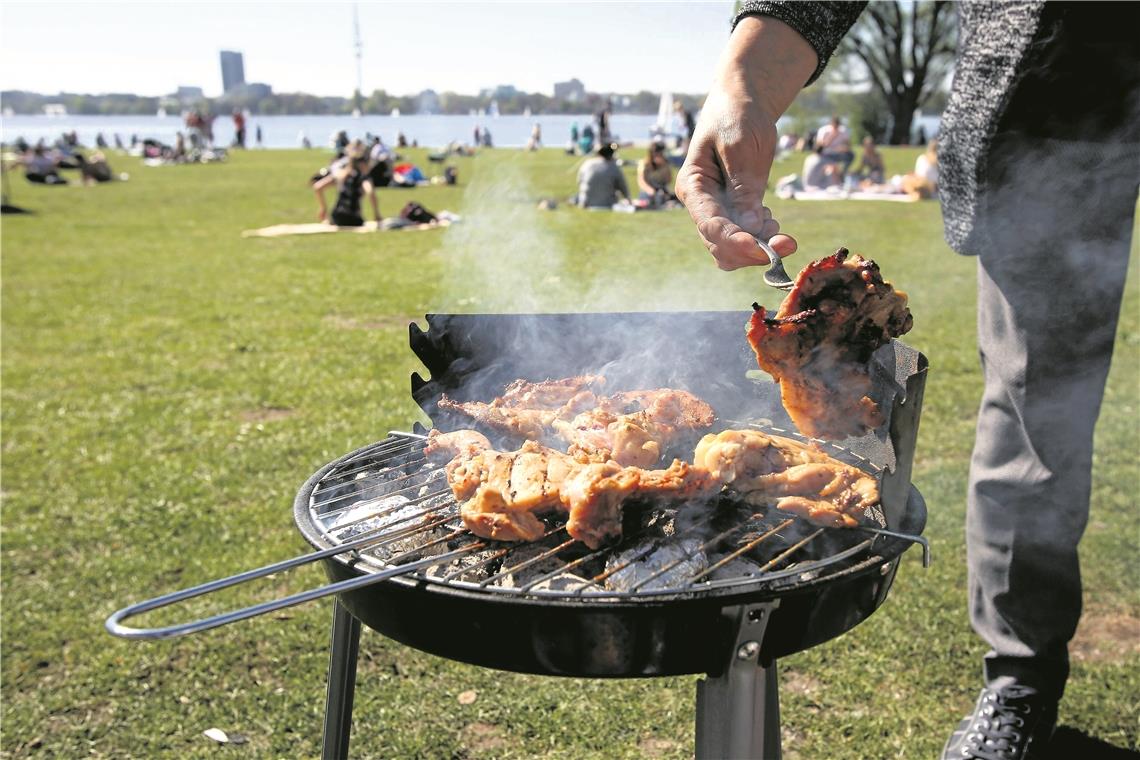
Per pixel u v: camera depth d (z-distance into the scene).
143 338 7.27
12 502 4.11
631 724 2.66
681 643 1.36
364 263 10.48
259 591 3.38
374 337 7.10
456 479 1.68
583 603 1.31
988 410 2.27
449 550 1.65
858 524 1.55
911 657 2.88
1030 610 2.30
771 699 1.94
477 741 2.60
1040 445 2.17
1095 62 1.80
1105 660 2.82
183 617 3.19
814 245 10.30
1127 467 4.16
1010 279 2.11
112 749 2.57
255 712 2.71
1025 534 2.24
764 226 1.80
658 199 14.57
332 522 1.74
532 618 1.34
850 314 1.63
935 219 12.73
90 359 6.66
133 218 15.59
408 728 2.65
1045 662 2.34
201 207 17.48
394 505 1.77
